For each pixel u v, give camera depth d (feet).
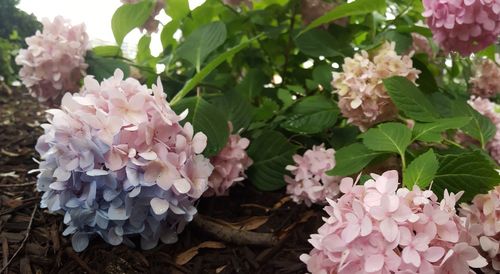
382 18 1.95
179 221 1.18
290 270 1.18
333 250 0.82
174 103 1.43
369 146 1.13
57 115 1.05
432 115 1.22
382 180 0.86
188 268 1.17
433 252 0.77
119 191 1.06
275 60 2.11
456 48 1.36
